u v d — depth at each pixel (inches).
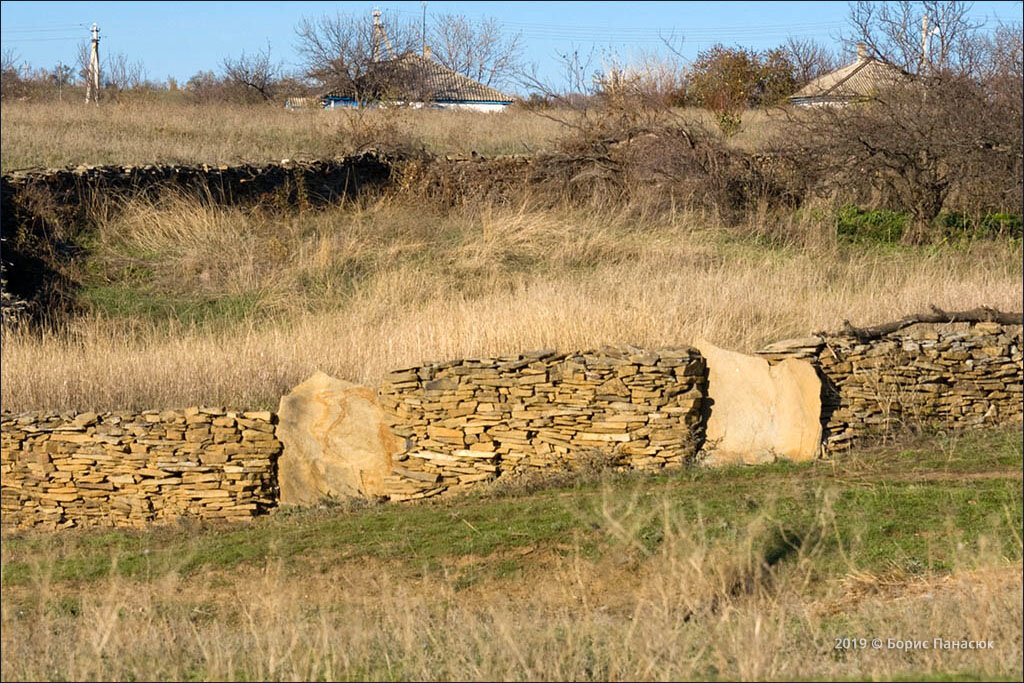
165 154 1923.0
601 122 1927.9
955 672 433.7
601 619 533.6
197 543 745.6
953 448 779.4
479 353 1010.7
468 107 3563.0
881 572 573.0
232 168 1754.4
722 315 1087.6
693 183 1731.1
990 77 1736.0
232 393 991.0
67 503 853.2
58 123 2223.2
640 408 796.6
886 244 1582.2
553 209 1771.7
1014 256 1475.1
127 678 489.1
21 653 521.7
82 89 3506.4
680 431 793.6
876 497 674.2
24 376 996.6
